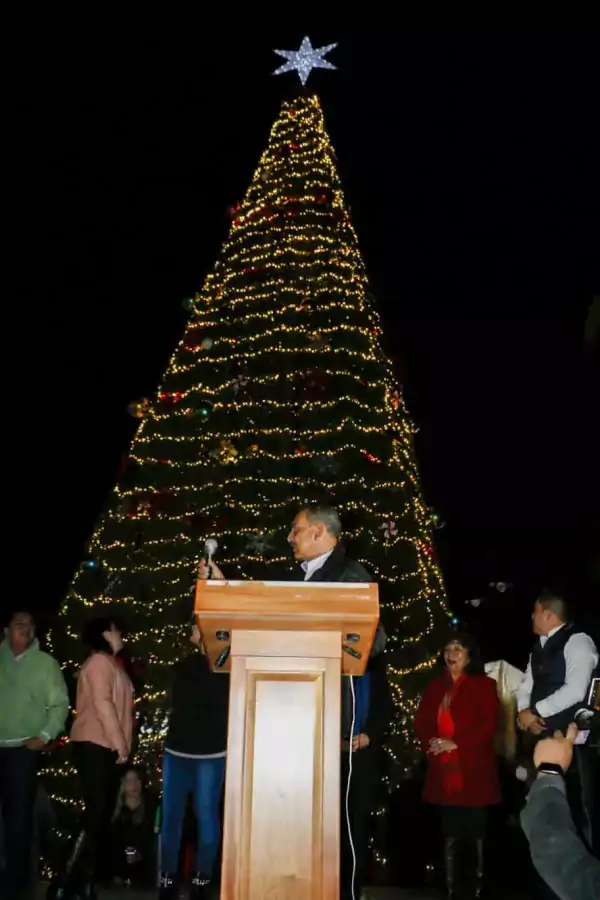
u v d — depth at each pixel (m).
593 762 5.46
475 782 6.83
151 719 9.45
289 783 3.39
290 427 9.91
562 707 5.63
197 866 6.30
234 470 9.90
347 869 5.45
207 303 10.59
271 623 3.42
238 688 3.44
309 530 5.00
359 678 5.55
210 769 6.36
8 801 6.48
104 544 10.10
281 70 10.91
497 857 9.03
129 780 8.34
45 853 7.54
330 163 10.84
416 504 10.23
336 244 10.48
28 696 6.57
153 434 10.30
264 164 10.94
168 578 9.87
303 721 3.43
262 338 10.16
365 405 9.93
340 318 10.27
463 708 6.89
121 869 8.04
